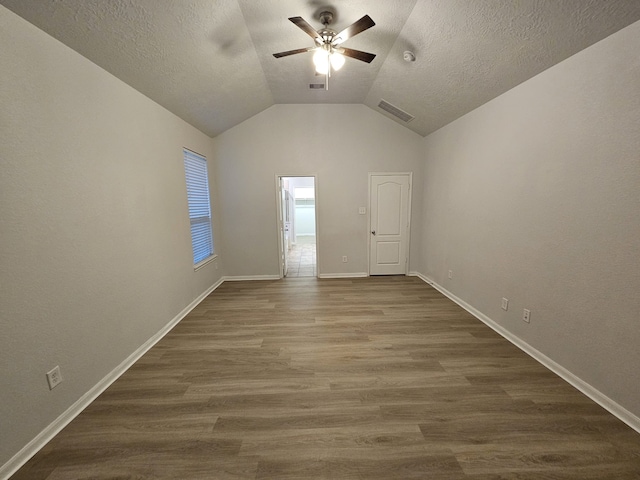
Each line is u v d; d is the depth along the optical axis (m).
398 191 4.71
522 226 2.42
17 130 1.43
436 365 2.23
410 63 2.81
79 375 1.80
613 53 1.62
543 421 1.64
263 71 3.24
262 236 4.74
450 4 1.93
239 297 3.94
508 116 2.56
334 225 4.77
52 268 1.62
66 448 1.50
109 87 2.11
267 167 4.55
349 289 4.22
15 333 1.41
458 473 1.34
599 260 1.75
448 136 3.76
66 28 1.63
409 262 4.93
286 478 1.33
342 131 4.51
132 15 1.77
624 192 1.59
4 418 1.36
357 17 2.25
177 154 3.21
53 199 1.64
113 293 2.14
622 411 1.64
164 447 1.50
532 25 1.81
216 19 2.11
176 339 2.74
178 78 2.61
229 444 1.52
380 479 1.32
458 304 3.57
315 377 2.10
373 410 1.76
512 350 2.45
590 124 1.78
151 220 2.67
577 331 1.92
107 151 2.09
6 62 1.38
